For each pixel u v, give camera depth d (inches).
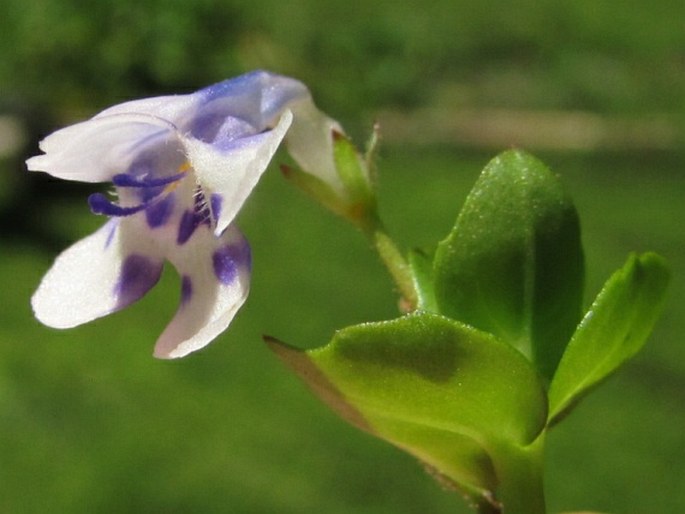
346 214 1.9
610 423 6.4
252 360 7.3
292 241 9.0
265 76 1.8
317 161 1.9
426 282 1.9
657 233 9.2
